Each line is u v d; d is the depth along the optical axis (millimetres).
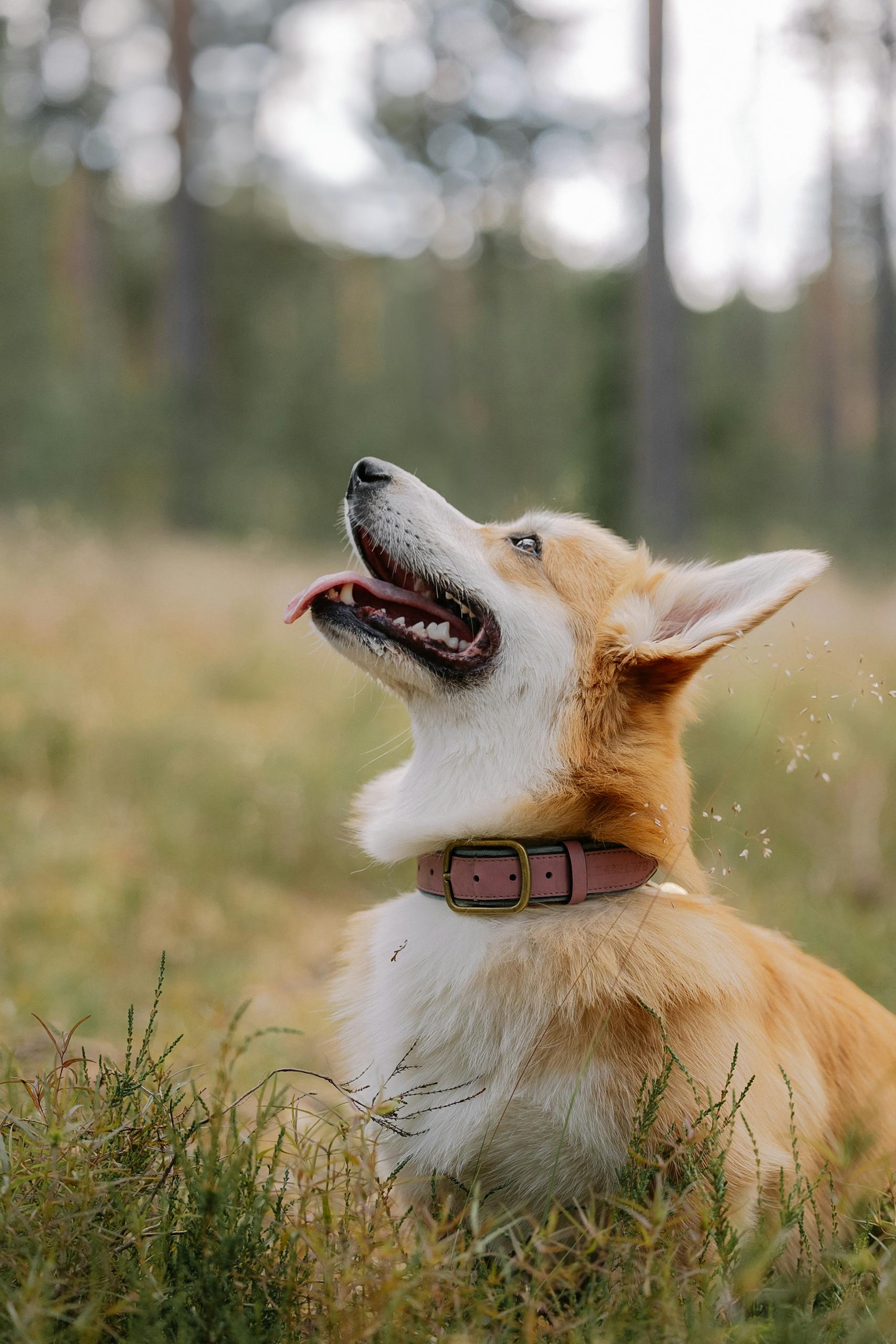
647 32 18062
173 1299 2057
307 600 3291
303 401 27062
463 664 3137
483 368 34188
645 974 2662
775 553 3066
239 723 9023
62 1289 2107
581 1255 2281
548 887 2857
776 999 2992
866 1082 3117
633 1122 2551
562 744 3008
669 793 2979
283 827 7020
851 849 6383
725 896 5789
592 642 3098
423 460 27047
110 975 5070
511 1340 2121
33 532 14414
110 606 12438
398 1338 2018
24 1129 2445
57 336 26484
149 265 33094
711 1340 2004
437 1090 2762
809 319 37969
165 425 22531
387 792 3488
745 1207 2518
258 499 22656
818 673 6062
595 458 22562
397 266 42312
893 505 25594
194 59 24875
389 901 3324
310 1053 4352
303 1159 2531
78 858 6277
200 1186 2211
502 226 35094
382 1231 2469
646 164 18406
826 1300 2396
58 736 7832
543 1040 2658
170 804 7277
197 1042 4105
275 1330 2088
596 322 22703
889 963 5215
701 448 24016
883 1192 2863
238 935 5863
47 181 28031
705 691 3342
